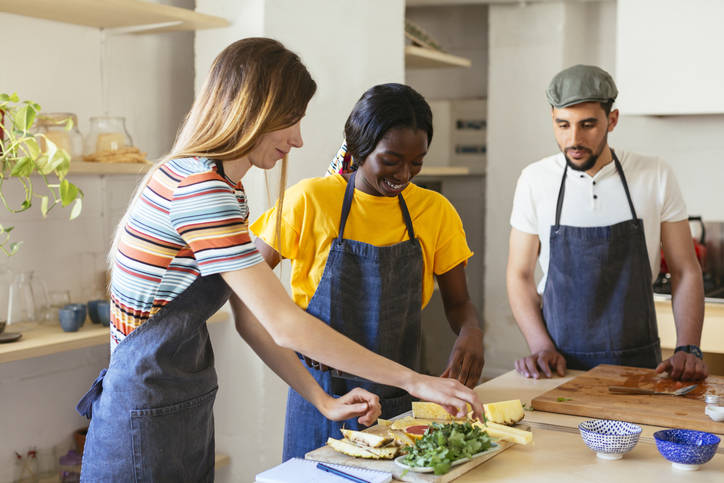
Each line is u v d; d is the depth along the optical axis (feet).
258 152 4.76
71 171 7.81
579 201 7.54
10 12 8.23
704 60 11.07
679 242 7.57
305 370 5.34
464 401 4.50
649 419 5.20
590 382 6.18
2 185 8.21
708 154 13.16
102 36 9.27
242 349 9.48
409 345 6.12
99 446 4.81
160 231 4.56
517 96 14.97
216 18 8.99
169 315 4.75
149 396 4.72
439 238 6.23
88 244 9.21
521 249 7.89
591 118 7.04
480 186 16.16
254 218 9.37
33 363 8.68
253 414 9.47
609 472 4.26
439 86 16.57
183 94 10.45
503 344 15.46
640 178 7.50
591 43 15.03
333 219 5.79
